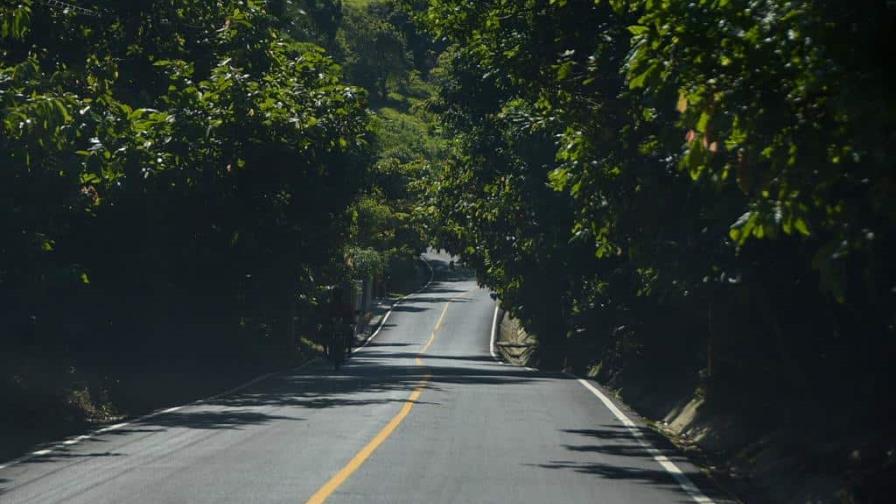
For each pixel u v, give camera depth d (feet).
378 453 75.56
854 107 41.63
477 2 106.63
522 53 97.04
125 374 136.67
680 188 80.28
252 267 175.94
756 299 84.74
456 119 219.00
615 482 65.57
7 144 98.22
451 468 69.41
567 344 244.22
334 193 192.03
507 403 116.67
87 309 148.56
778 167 45.09
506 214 190.29
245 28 162.50
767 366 96.27
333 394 127.34
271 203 172.24
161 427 90.94
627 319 163.43
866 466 66.03
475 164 214.48
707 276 80.74
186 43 161.38
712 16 46.68
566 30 95.55
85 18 148.77
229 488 60.49
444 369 197.88
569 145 84.89
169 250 152.66
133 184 135.95
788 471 72.02
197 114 147.43
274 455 73.87
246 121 151.94
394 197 454.81
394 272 576.20
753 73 45.65
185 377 146.82
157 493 58.65
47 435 85.40
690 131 54.13
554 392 133.49
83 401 103.45
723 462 85.51
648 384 146.41
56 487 60.34
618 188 83.30
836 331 79.30
